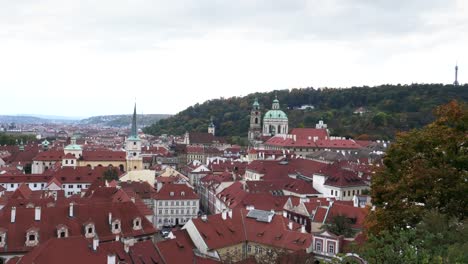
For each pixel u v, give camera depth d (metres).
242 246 118.19
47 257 81.38
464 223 51.16
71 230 105.88
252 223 122.00
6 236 100.31
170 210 185.25
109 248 89.69
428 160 64.31
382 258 39.47
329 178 175.62
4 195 165.25
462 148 63.84
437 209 53.81
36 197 156.62
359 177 179.50
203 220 115.38
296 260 93.06
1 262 98.12
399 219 60.09
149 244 97.06
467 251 41.75
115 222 111.56
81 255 83.62
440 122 67.00
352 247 53.56
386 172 67.81
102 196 157.62
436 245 45.38
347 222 112.69
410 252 38.34
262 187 179.50
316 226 122.94
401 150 66.75
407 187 61.88
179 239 109.31
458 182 59.66
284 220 119.44
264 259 94.44
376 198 66.38
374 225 62.56
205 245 109.25
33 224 103.81
